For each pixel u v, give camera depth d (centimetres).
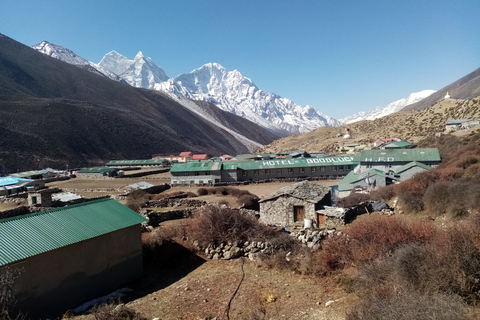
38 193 3894
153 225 2591
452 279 909
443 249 996
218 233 1927
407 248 1090
